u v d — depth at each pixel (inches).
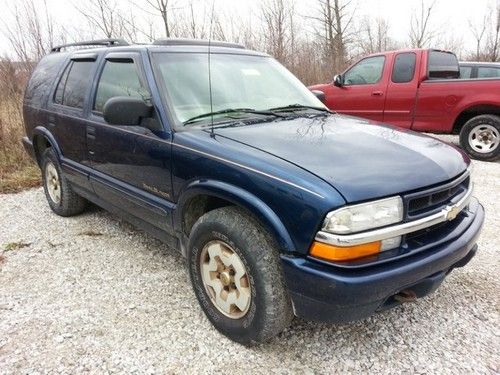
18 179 243.9
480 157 291.4
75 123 153.8
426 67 299.4
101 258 146.3
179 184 110.3
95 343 103.2
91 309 116.9
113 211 149.3
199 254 107.0
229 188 95.6
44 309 117.1
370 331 107.3
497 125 281.0
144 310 116.2
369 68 326.6
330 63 657.0
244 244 92.8
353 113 335.3
